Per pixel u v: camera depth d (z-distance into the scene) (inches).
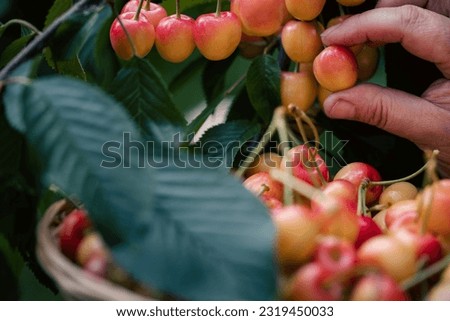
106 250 13.8
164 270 13.7
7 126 17.1
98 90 14.8
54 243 16.0
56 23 17.8
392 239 15.7
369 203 19.4
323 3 20.5
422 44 20.4
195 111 27.2
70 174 14.1
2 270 17.0
